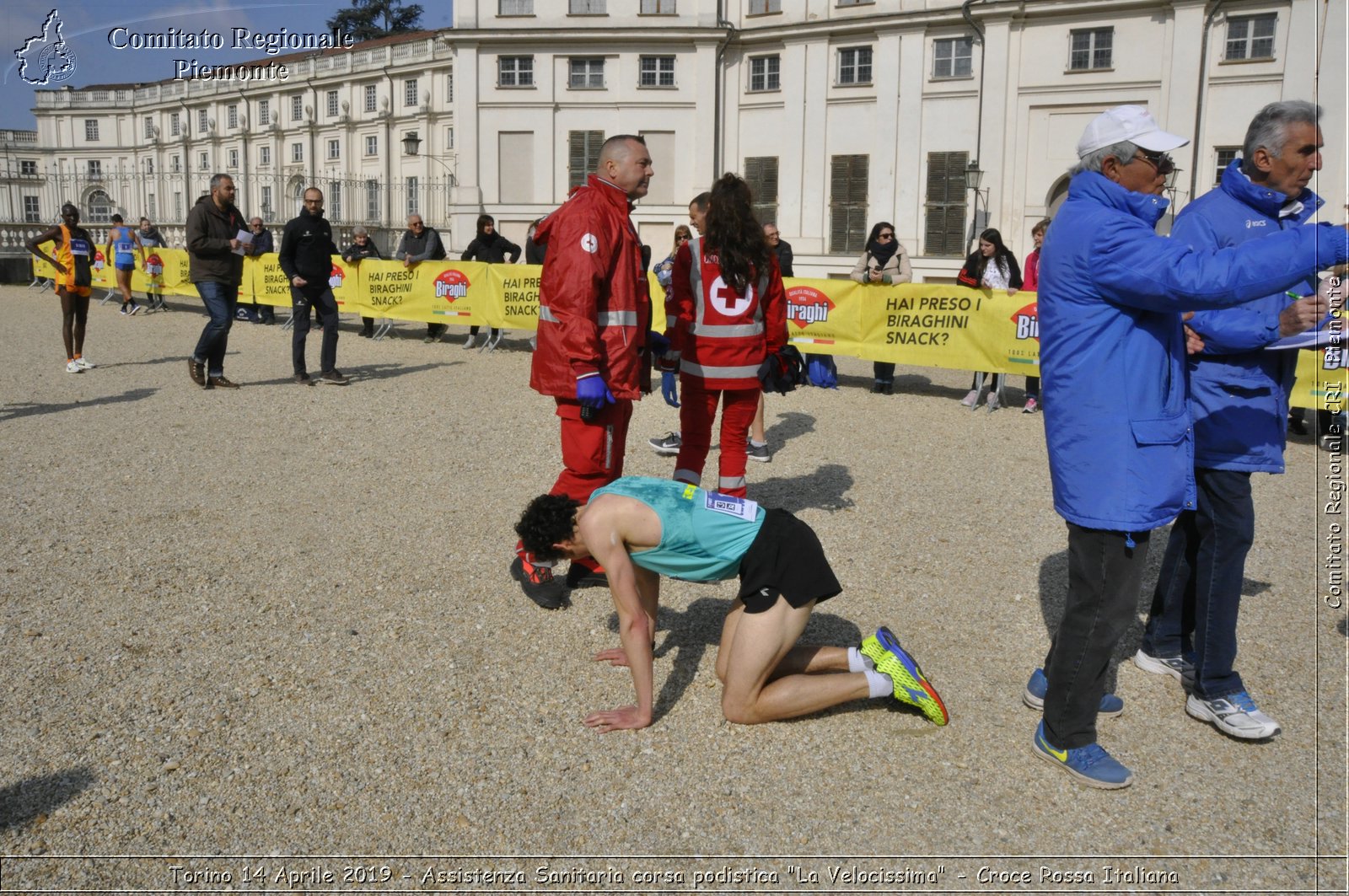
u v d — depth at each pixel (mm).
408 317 14352
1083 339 3123
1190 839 3004
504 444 7863
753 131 31328
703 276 5133
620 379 4707
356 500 6234
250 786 3189
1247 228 3490
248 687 3805
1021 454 7895
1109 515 3115
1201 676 3658
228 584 4805
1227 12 25453
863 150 29828
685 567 3570
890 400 10594
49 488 6348
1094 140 3156
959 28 28297
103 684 3793
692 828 3035
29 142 67812
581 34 31047
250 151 61062
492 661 4086
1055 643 3355
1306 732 3607
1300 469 7660
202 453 7359
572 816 3086
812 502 6379
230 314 10031
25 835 2914
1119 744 3541
